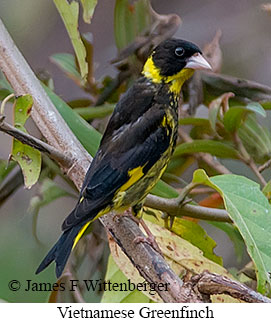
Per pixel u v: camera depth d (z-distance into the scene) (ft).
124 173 25.22
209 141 29.50
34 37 34.35
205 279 20.70
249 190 23.56
